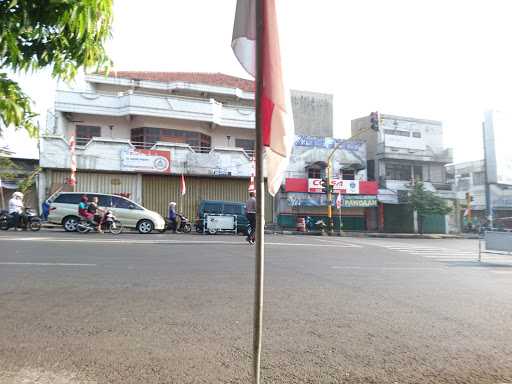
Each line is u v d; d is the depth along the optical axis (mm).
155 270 7578
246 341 3959
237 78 33094
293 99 33281
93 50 2289
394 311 5359
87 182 24906
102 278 6613
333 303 5645
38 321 4305
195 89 28297
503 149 20484
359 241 19594
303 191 29516
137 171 25250
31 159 27375
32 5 1989
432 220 34344
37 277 6480
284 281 7090
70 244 11062
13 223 17344
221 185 27797
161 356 3496
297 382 3115
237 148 27406
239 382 3057
